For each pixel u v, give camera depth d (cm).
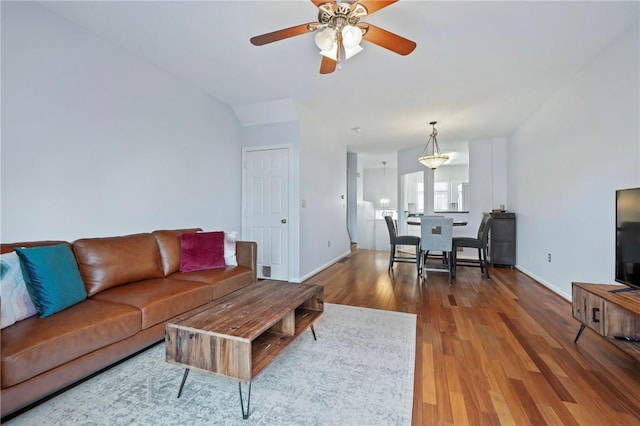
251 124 416
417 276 428
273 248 407
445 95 347
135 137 268
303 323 199
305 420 136
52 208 208
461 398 151
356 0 163
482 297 324
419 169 649
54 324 149
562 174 324
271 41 188
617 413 139
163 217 297
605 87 248
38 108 200
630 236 179
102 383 163
